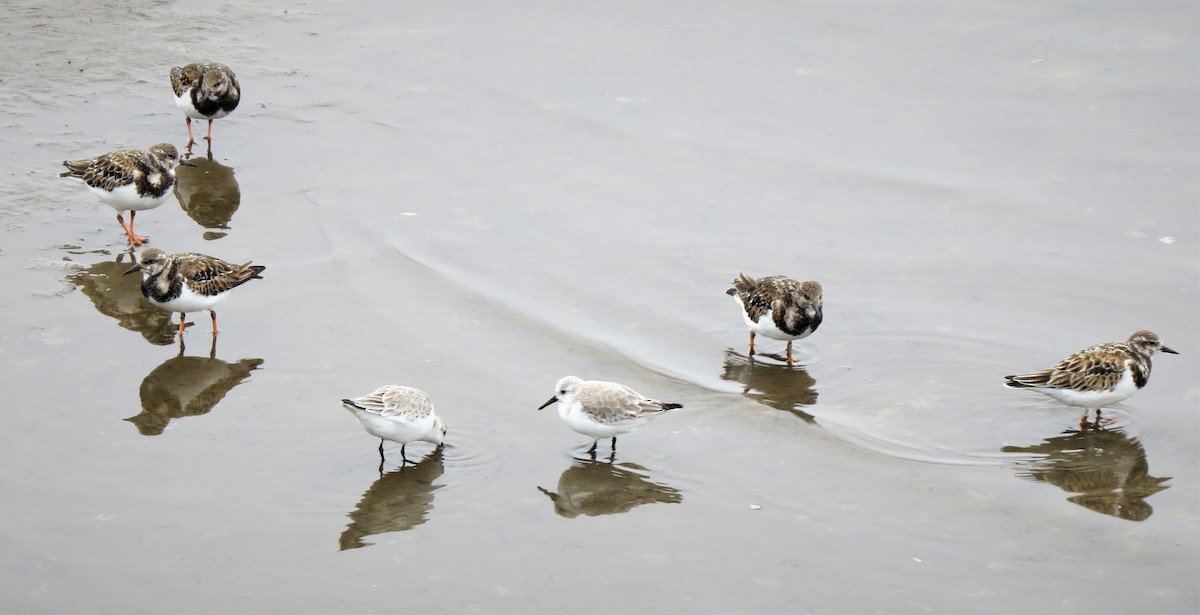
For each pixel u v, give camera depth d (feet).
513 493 47.32
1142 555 43.91
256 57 90.58
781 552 43.98
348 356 56.95
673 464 49.78
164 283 56.18
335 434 50.70
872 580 42.37
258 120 82.02
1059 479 48.70
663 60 90.43
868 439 51.65
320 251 67.05
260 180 74.84
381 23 97.45
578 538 44.55
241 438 50.19
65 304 60.34
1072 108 81.82
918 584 42.22
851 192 73.56
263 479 47.47
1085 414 52.54
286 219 70.49
